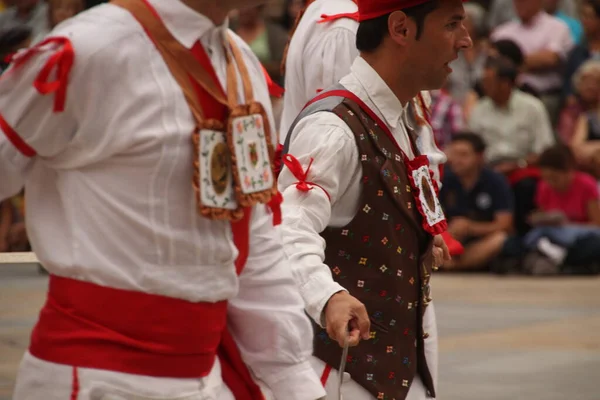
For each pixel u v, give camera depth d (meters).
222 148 4.09
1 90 3.87
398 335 5.76
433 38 5.72
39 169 4.04
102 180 3.95
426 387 6.01
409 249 5.79
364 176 5.64
